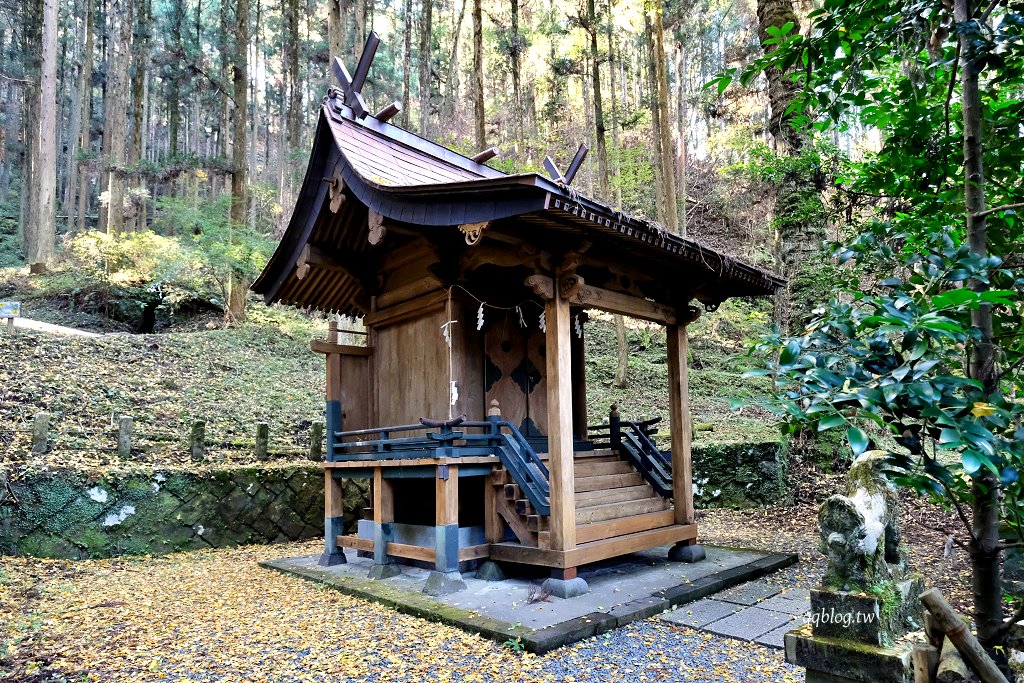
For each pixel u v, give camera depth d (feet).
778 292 30.48
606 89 82.84
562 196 13.85
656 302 22.09
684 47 69.05
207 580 20.31
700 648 13.14
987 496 6.30
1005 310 7.34
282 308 61.93
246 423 34.78
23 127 96.02
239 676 12.14
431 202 16.16
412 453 18.95
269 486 27.91
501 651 13.07
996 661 6.76
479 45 49.14
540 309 23.08
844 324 6.15
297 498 28.66
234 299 54.03
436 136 67.21
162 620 15.80
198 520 25.80
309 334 54.19
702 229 64.59
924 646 6.71
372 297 24.14
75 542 23.26
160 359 42.22
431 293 20.98
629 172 59.93
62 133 99.81
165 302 56.80
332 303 25.88
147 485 24.97
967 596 15.57
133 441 28.78
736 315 53.47
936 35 8.14
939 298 5.24
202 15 93.15
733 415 40.96
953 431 5.00
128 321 56.29
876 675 7.19
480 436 18.88
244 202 53.88
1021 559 13.23
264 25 95.35
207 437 31.45
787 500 29.71
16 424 28.19
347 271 22.91
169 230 66.23
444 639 13.88
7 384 32.27
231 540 26.43
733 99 72.33
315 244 22.03
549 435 17.40
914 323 5.27
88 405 32.27
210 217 51.06
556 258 17.57
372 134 21.24
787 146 28.63
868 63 8.80
